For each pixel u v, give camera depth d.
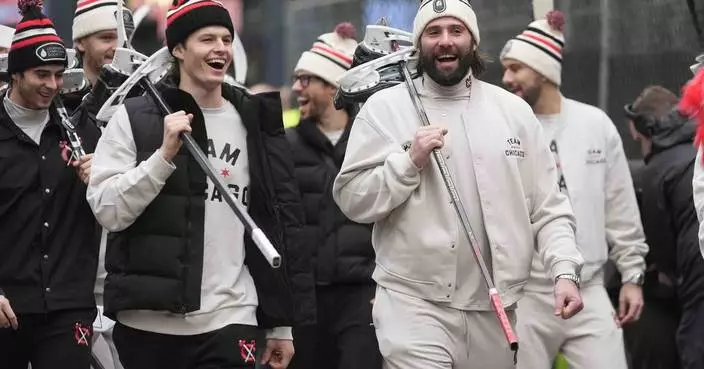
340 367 15.63
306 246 12.15
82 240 13.26
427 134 11.33
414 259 11.59
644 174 15.77
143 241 11.47
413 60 12.48
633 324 16.61
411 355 11.54
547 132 15.14
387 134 11.84
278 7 26.86
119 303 11.46
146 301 11.39
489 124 11.83
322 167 15.99
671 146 15.51
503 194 11.72
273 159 12.06
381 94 12.05
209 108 11.91
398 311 11.66
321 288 15.79
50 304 13.02
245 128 12.01
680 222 15.35
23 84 13.12
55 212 13.16
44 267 13.07
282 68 26.97
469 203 11.73
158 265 11.44
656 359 16.55
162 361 11.61
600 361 14.42
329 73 16.34
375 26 13.20
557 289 11.55
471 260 11.62
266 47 27.09
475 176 11.71
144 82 12.02
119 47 13.55
